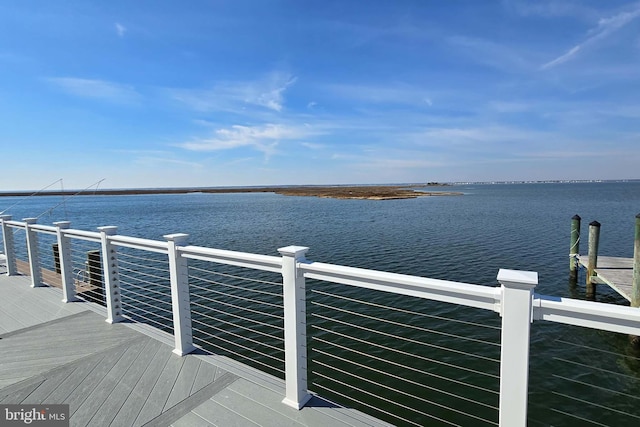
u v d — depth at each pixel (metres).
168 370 2.64
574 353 5.46
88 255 7.34
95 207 48.53
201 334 6.17
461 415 4.12
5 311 4.00
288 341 2.18
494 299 1.53
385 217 25.77
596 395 4.42
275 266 2.25
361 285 1.92
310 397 2.30
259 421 2.03
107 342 3.15
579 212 26.44
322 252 13.52
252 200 61.59
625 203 35.09
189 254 2.72
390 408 4.27
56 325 3.56
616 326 1.29
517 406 1.50
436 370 5.08
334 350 5.66
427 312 7.24
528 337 1.45
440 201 44.09
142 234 19.12
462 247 13.90
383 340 6.00
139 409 2.15
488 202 40.38
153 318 6.88
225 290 8.88
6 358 2.85
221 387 2.41
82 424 2.01
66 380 2.50
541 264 11.16
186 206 47.44
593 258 8.66
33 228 4.85
